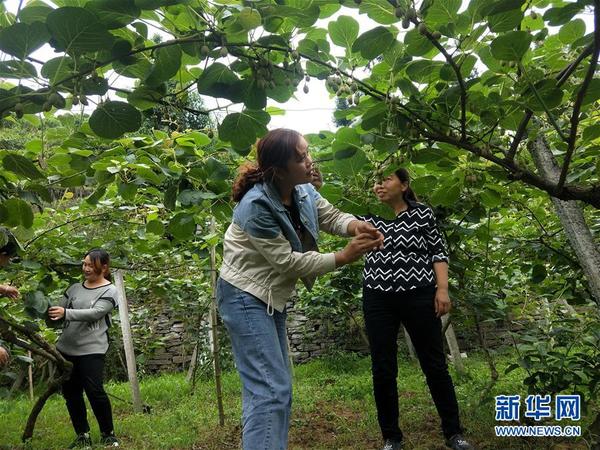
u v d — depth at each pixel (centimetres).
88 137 246
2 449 379
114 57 154
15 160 192
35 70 149
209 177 239
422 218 306
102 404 378
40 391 650
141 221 398
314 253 197
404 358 791
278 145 198
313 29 171
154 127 223
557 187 180
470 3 145
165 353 854
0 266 329
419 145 248
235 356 203
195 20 153
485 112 179
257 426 188
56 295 532
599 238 365
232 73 166
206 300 659
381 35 156
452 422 299
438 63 172
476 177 231
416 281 300
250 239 196
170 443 368
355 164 210
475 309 383
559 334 324
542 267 362
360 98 199
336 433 378
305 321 884
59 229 395
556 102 167
